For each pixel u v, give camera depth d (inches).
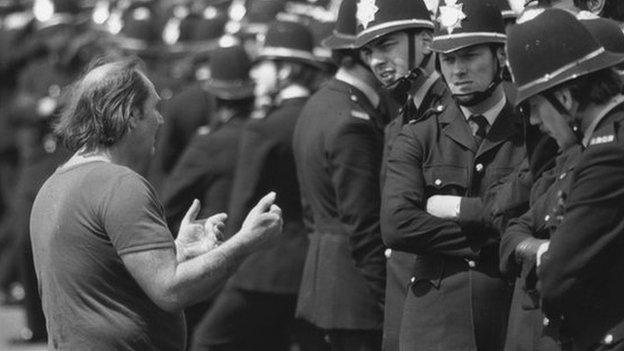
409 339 730.2
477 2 716.0
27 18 1621.6
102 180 641.0
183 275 629.3
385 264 836.0
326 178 852.0
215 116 1083.3
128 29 1412.4
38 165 1300.4
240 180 964.0
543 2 710.5
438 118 733.9
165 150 1171.3
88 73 660.7
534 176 673.0
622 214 593.3
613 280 597.9
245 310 968.3
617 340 596.1
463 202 712.4
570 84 601.0
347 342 853.2
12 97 1626.5
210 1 1488.7
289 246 959.0
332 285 848.9
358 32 778.2
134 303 642.2
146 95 661.3
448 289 720.3
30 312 1338.6
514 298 670.5
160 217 641.0
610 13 719.7
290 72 971.3
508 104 723.4
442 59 725.9
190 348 1065.5
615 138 595.2
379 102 851.4
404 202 723.4
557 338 628.4
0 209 1628.9
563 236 598.2
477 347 716.0
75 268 640.4
